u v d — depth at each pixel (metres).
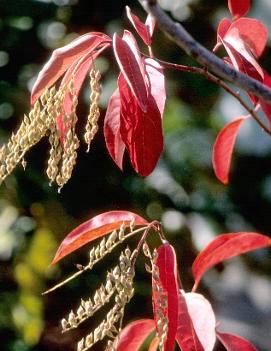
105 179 4.84
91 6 4.98
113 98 1.97
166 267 1.80
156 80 1.79
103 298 1.75
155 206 5.00
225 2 5.21
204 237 5.15
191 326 1.88
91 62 1.89
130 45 1.69
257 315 6.70
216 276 5.41
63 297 4.76
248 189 5.45
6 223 4.81
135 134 1.81
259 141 5.76
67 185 4.80
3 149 1.79
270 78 2.17
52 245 4.79
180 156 5.18
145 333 2.13
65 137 1.82
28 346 4.75
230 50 1.84
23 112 4.88
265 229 5.40
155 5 1.55
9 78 4.93
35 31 5.00
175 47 4.95
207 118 5.28
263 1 5.85
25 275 4.79
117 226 2.01
